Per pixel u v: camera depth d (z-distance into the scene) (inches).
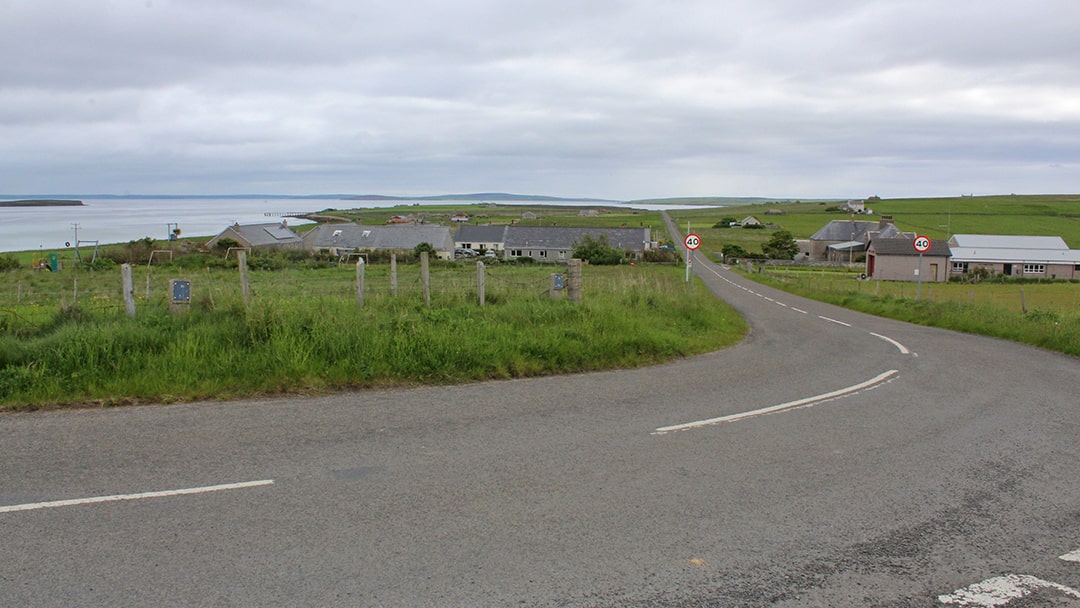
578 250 3260.3
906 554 175.6
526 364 409.7
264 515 187.5
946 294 1956.2
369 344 388.8
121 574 154.3
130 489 203.5
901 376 446.3
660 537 180.9
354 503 197.5
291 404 310.8
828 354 552.1
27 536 171.5
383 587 151.5
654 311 675.4
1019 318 799.7
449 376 379.2
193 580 152.6
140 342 363.3
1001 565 171.0
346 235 3951.8
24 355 335.0
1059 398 377.1
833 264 3850.9
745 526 189.6
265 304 427.2
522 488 212.8
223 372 342.6
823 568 167.0
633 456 248.5
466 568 160.9
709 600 150.4
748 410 328.8
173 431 262.7
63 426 265.9
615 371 431.2
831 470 239.3
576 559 167.2
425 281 561.9
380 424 281.7
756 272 2886.3
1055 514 203.0
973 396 379.2
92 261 1808.6
